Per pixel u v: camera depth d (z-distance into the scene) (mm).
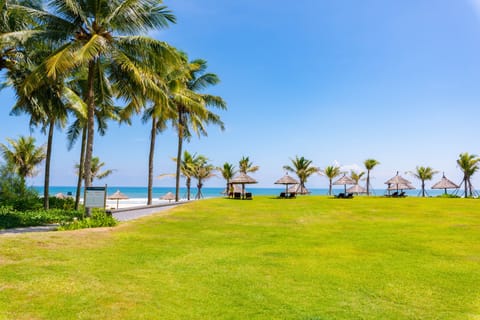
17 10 13523
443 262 7523
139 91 15289
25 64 16047
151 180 25922
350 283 5953
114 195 38500
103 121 24469
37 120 18734
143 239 9922
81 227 11602
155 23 14422
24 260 6938
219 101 30859
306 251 8625
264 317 4453
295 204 24094
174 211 18281
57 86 15914
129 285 5664
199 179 45031
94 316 4363
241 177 32594
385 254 8328
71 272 6262
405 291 5543
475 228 12797
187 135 31766
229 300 5070
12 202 17984
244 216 16500
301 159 45906
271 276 6348
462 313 4645
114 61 14094
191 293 5352
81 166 21031
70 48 12562
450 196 38875
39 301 4820
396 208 21016
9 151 30266
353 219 15742
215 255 8070
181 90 26250
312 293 5422
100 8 13609
